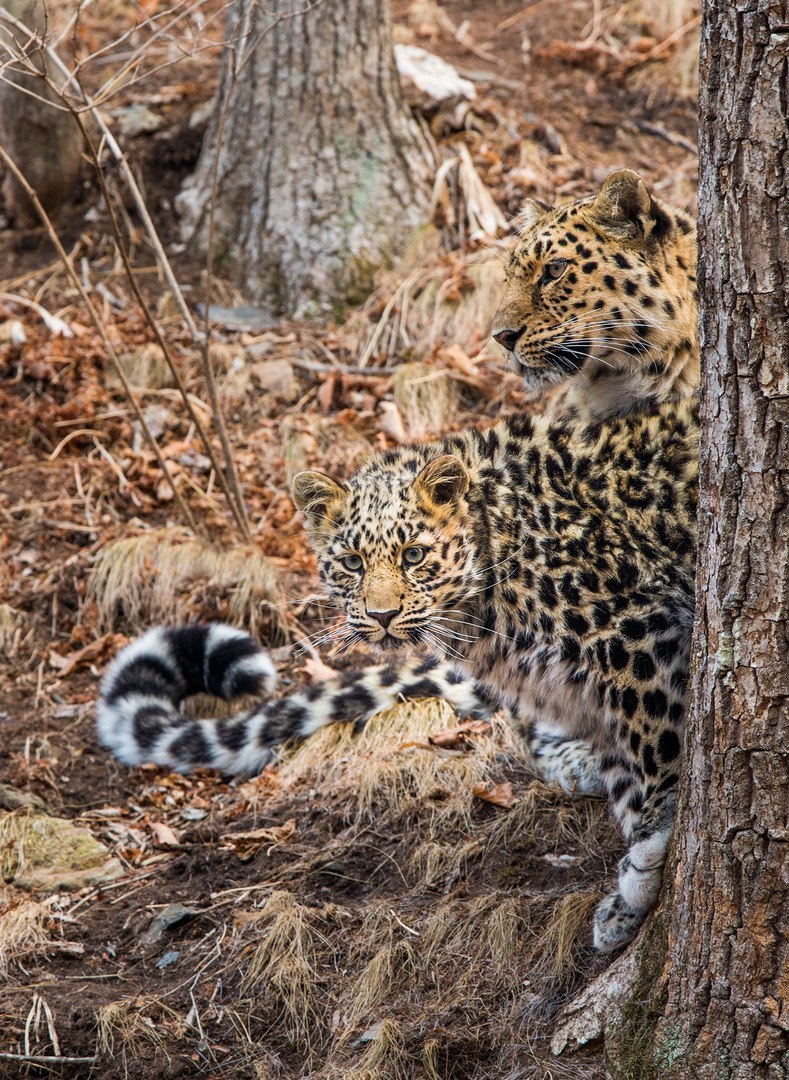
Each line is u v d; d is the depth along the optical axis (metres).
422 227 16.59
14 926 9.59
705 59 6.02
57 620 12.80
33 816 10.58
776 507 6.16
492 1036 8.23
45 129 16.61
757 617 6.30
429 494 8.48
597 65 19.53
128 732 11.29
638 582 8.05
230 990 9.04
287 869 9.88
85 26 20.52
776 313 5.96
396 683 11.34
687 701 7.01
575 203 10.39
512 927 8.79
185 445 14.48
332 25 16.48
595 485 8.31
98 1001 8.95
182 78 19.30
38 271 16.55
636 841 8.02
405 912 9.23
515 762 10.53
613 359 10.17
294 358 15.46
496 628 8.60
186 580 12.84
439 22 21.05
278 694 12.02
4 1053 8.57
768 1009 6.61
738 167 5.91
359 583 8.62
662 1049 7.06
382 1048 8.23
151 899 9.89
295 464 14.20
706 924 6.79
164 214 17.41
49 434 14.57
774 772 6.38
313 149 16.61
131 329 15.64
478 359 15.17
